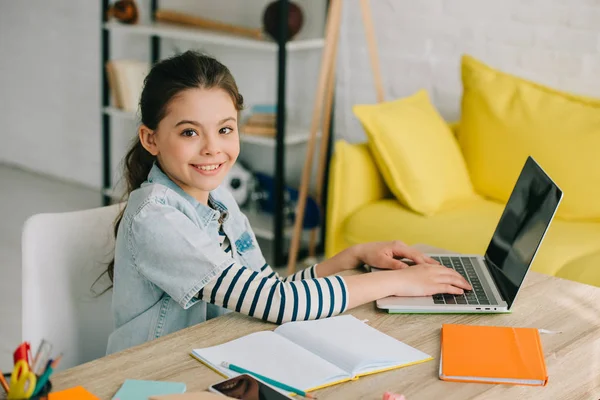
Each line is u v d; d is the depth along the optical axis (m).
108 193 4.15
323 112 3.65
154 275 1.33
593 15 2.85
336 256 1.63
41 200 4.36
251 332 1.28
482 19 3.12
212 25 3.71
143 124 1.41
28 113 4.92
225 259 1.33
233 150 1.40
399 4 3.33
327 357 1.18
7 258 3.48
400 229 2.63
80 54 4.50
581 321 1.37
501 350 1.22
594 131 2.59
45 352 0.99
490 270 1.60
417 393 1.09
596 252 2.35
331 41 3.21
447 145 2.83
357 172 2.80
